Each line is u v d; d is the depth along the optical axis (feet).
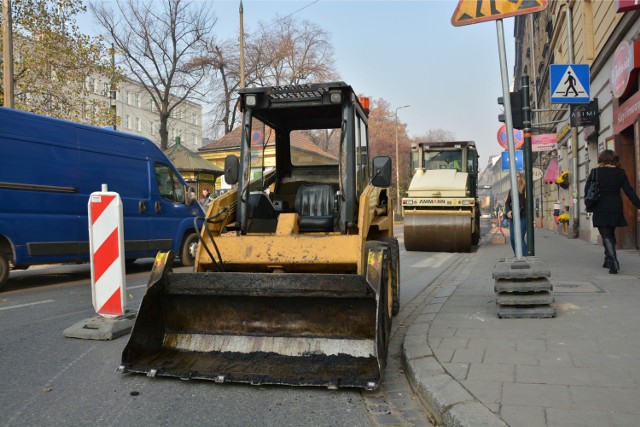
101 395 13.19
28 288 31.24
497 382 12.14
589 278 26.23
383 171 18.43
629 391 11.33
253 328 14.84
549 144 70.69
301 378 12.97
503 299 18.43
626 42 34.47
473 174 60.85
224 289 14.61
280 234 16.96
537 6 18.19
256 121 19.15
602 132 48.21
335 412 12.10
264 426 11.37
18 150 29.37
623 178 27.43
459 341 15.67
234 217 18.60
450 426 10.53
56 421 11.63
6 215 28.66
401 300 25.86
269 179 20.25
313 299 14.37
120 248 19.65
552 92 39.75
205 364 14.15
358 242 15.70
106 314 19.84
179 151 80.12
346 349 14.08
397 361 15.74
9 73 49.90
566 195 75.15
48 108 63.31
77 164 32.89
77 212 32.68
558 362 13.39
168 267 15.25
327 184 19.48
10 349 17.43
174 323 15.37
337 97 17.46
